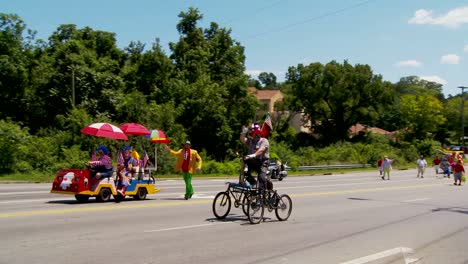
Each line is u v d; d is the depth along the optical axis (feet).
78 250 25.91
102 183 48.16
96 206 44.32
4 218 35.88
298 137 265.95
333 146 199.93
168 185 77.87
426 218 44.98
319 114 267.80
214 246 28.40
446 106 346.33
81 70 121.29
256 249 27.96
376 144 228.63
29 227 32.35
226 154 156.25
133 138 104.06
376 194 69.51
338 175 134.21
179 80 155.43
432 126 278.46
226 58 177.47
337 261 25.67
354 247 29.81
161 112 128.47
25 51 126.00
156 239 29.81
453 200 63.46
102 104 122.83
